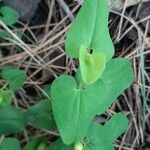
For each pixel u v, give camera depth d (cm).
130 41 18
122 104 18
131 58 18
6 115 14
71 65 17
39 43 17
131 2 18
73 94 12
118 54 18
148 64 18
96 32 13
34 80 17
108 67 13
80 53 11
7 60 17
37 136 16
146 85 18
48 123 14
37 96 17
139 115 18
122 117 14
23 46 17
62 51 17
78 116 12
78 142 13
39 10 18
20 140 16
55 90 12
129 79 13
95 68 12
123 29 18
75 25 12
